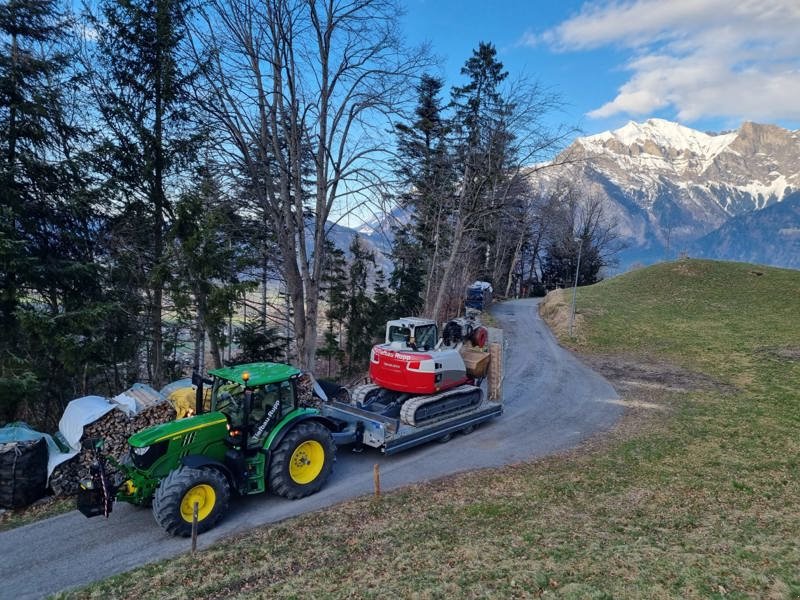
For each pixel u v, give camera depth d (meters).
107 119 13.91
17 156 12.07
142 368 16.52
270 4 13.98
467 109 21.69
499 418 13.80
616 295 34.72
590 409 14.66
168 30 13.30
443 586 5.69
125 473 7.71
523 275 64.06
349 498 8.71
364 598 5.53
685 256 43.19
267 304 18.53
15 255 10.72
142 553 6.93
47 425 12.38
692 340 23.94
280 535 7.29
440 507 8.25
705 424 13.05
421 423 11.02
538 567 6.11
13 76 11.75
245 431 8.08
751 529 7.30
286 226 15.36
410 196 18.64
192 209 13.33
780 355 20.34
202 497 7.50
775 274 35.56
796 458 10.59
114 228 13.88
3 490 8.24
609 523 7.59
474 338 16.20
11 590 6.15
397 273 31.45
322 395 13.36
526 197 33.78
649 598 5.34
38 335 11.22
